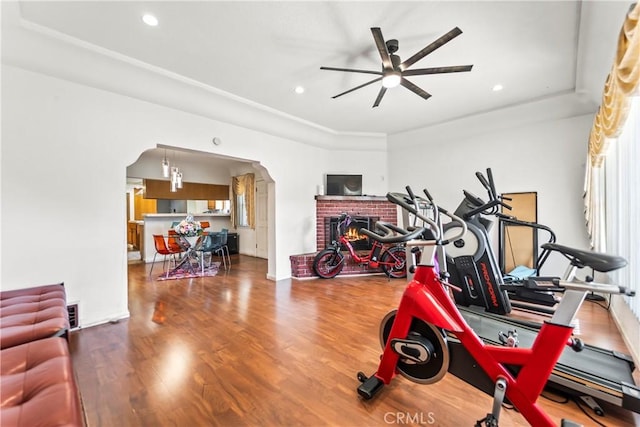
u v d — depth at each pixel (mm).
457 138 4934
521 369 1304
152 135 3262
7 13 2102
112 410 1593
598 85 3053
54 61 2539
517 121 4238
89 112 2826
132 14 2154
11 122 2436
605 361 1821
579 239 3832
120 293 2986
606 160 2979
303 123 4719
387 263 4805
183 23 2262
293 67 2955
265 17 2195
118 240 2998
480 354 1408
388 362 1705
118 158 3014
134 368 2020
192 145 3607
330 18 2205
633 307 2129
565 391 1642
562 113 3863
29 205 2518
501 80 3287
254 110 4031
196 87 3328
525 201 4230
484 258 2902
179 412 1581
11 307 1848
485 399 1687
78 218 2762
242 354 2211
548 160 4055
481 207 2754
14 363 1211
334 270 4938
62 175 2680
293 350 2273
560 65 2945
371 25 2295
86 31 2359
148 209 8758
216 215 7938
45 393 1015
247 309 3252
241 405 1636
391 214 5727
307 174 5266
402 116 4531
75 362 2100
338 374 1941
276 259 4730
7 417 894
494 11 2135
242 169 7781
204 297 3730
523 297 3012
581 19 2201
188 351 2262
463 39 2494
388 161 5871
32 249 2527
